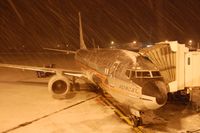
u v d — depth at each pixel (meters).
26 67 20.34
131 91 11.52
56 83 17.59
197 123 12.95
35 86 22.36
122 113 14.80
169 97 16.97
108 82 13.77
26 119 13.92
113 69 13.48
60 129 12.48
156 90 10.89
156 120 13.39
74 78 20.95
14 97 18.59
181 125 12.69
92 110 15.42
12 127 12.80
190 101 16.23
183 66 13.91
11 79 25.80
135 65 12.03
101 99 17.89
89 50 21.62
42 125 13.04
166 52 13.73
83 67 20.08
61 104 16.73
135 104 11.53
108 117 14.12
